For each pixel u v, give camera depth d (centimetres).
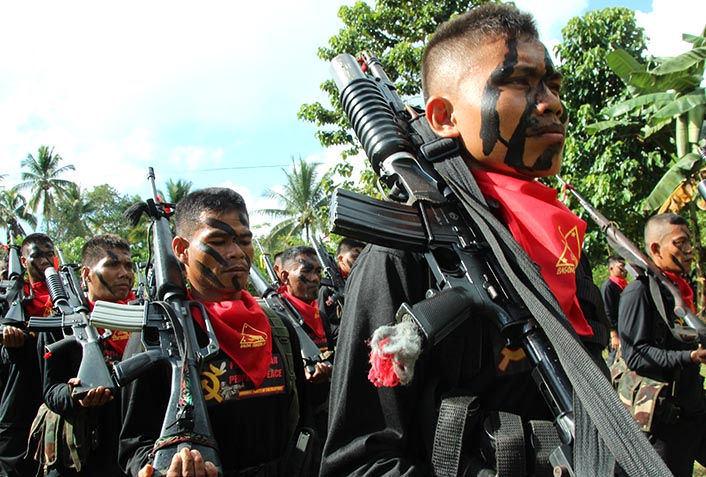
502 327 130
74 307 371
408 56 1070
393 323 134
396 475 123
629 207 949
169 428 196
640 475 102
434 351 136
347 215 132
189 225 260
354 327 137
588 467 107
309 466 258
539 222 136
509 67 142
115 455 344
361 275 144
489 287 133
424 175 150
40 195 4288
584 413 112
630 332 342
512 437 122
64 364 344
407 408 132
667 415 325
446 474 122
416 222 141
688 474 333
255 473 239
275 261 690
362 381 133
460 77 149
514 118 141
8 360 420
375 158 158
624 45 1013
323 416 402
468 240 140
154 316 234
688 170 786
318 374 363
